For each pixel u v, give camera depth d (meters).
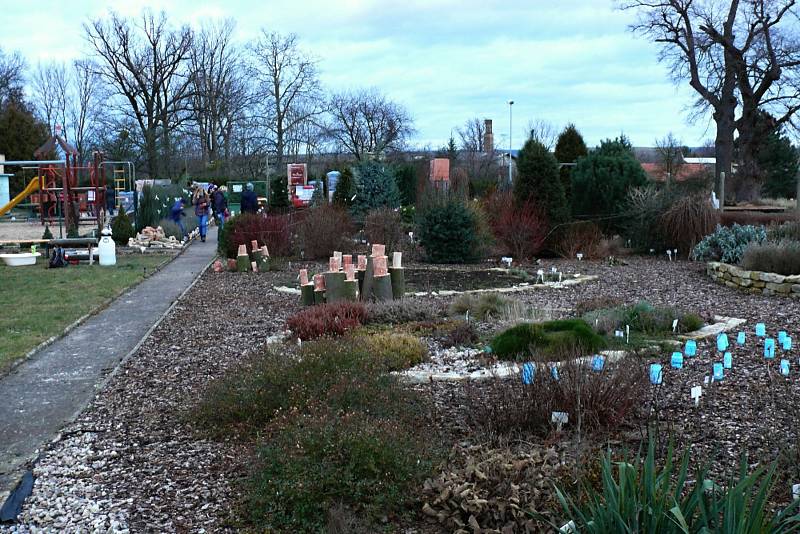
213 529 3.74
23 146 46.75
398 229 17.44
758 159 38.28
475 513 3.66
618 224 17.89
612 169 18.05
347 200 22.52
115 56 47.03
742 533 2.63
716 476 4.04
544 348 6.74
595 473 3.83
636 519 2.83
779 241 12.93
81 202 31.44
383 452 3.94
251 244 16.16
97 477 4.50
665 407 5.33
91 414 5.87
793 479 3.91
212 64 51.38
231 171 50.03
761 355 6.89
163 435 5.25
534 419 4.89
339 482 3.83
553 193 16.55
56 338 8.81
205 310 10.63
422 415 5.06
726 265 12.08
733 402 5.42
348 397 4.96
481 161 47.59
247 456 4.55
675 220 15.88
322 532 3.63
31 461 4.87
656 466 4.18
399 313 8.95
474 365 6.76
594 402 4.87
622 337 7.48
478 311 9.16
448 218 15.59
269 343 7.79
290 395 5.23
